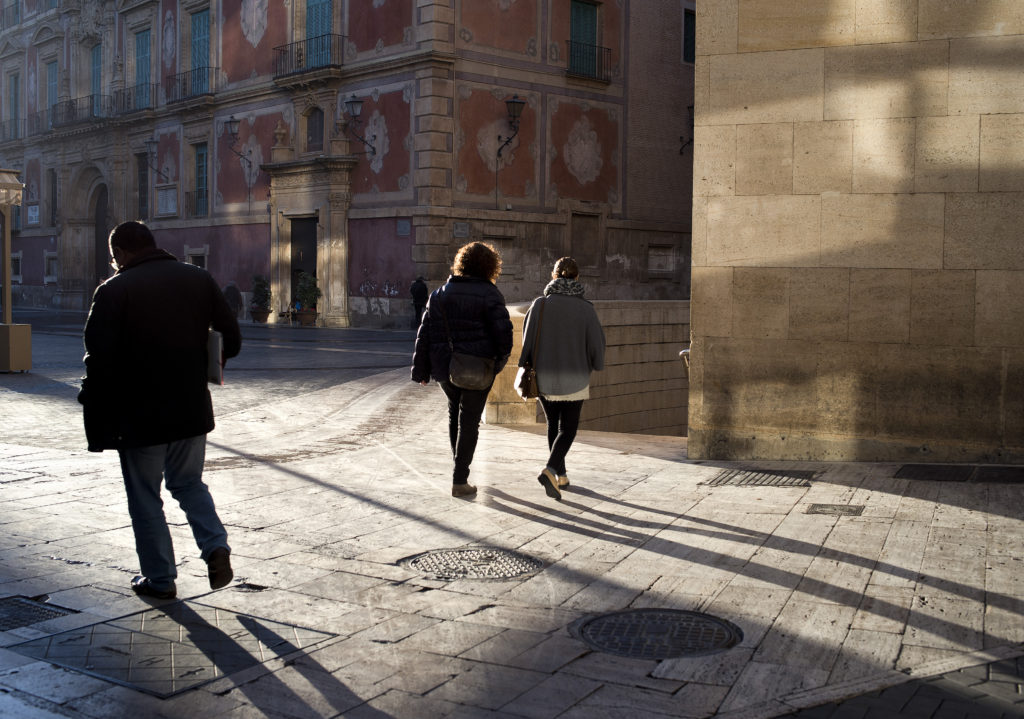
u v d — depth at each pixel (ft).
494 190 98.89
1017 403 26.61
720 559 18.21
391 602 16.08
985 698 12.10
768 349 28.66
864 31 27.37
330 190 105.29
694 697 12.29
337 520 21.50
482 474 26.78
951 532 19.72
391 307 99.91
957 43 26.61
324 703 12.30
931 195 27.02
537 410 38.04
